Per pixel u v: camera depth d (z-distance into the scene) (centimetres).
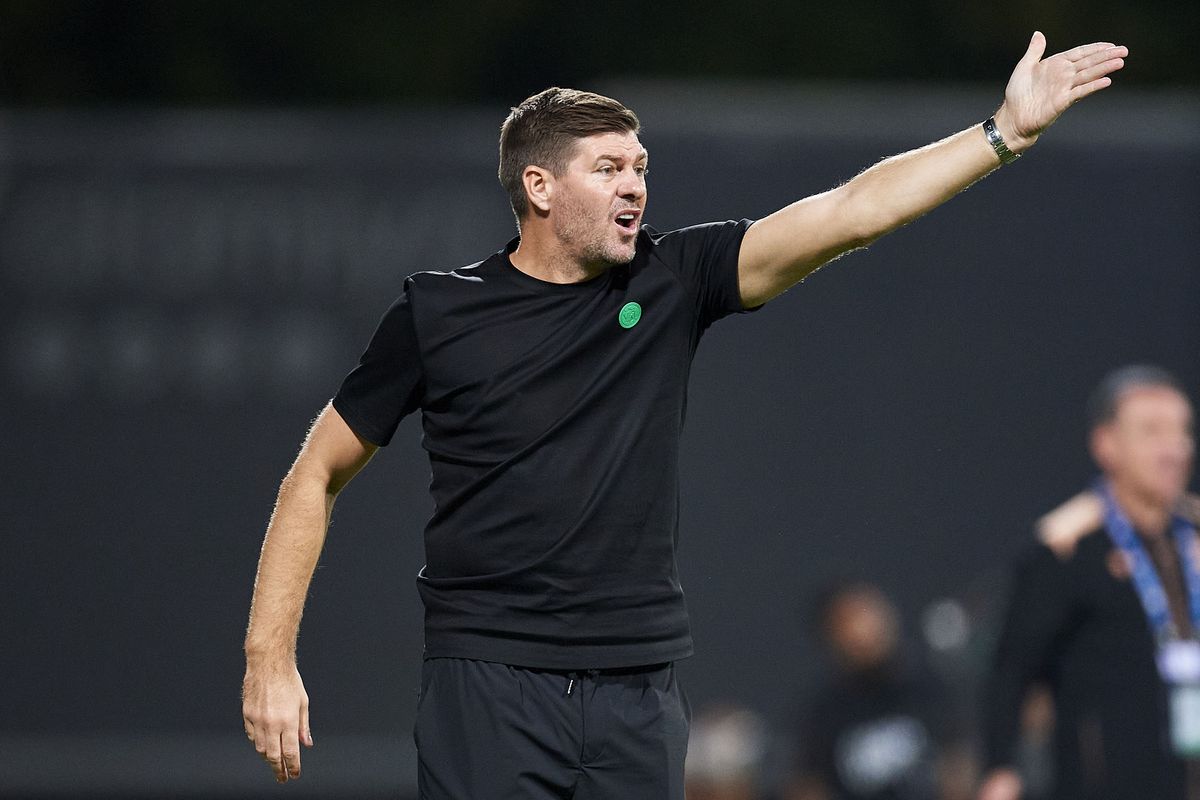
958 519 3228
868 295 3269
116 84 5541
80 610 3259
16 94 5500
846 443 3247
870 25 5600
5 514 3269
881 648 3100
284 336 3275
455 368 1264
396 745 3198
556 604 1252
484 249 3272
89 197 3278
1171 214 3272
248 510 3269
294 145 3281
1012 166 3288
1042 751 2505
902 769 3020
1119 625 2273
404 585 3228
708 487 3241
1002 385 3256
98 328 3275
